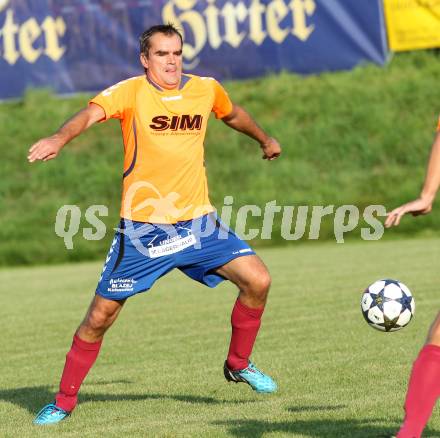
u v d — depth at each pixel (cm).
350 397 2025
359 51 6994
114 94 1894
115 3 6906
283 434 1695
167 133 1911
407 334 2892
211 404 2077
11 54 7112
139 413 2016
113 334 3259
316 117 7588
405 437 1415
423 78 7862
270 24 7000
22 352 3030
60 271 5622
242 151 7362
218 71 6994
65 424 1942
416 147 7244
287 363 2506
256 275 1983
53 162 7319
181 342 3025
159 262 1952
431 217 6444
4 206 6956
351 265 4797
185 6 6906
